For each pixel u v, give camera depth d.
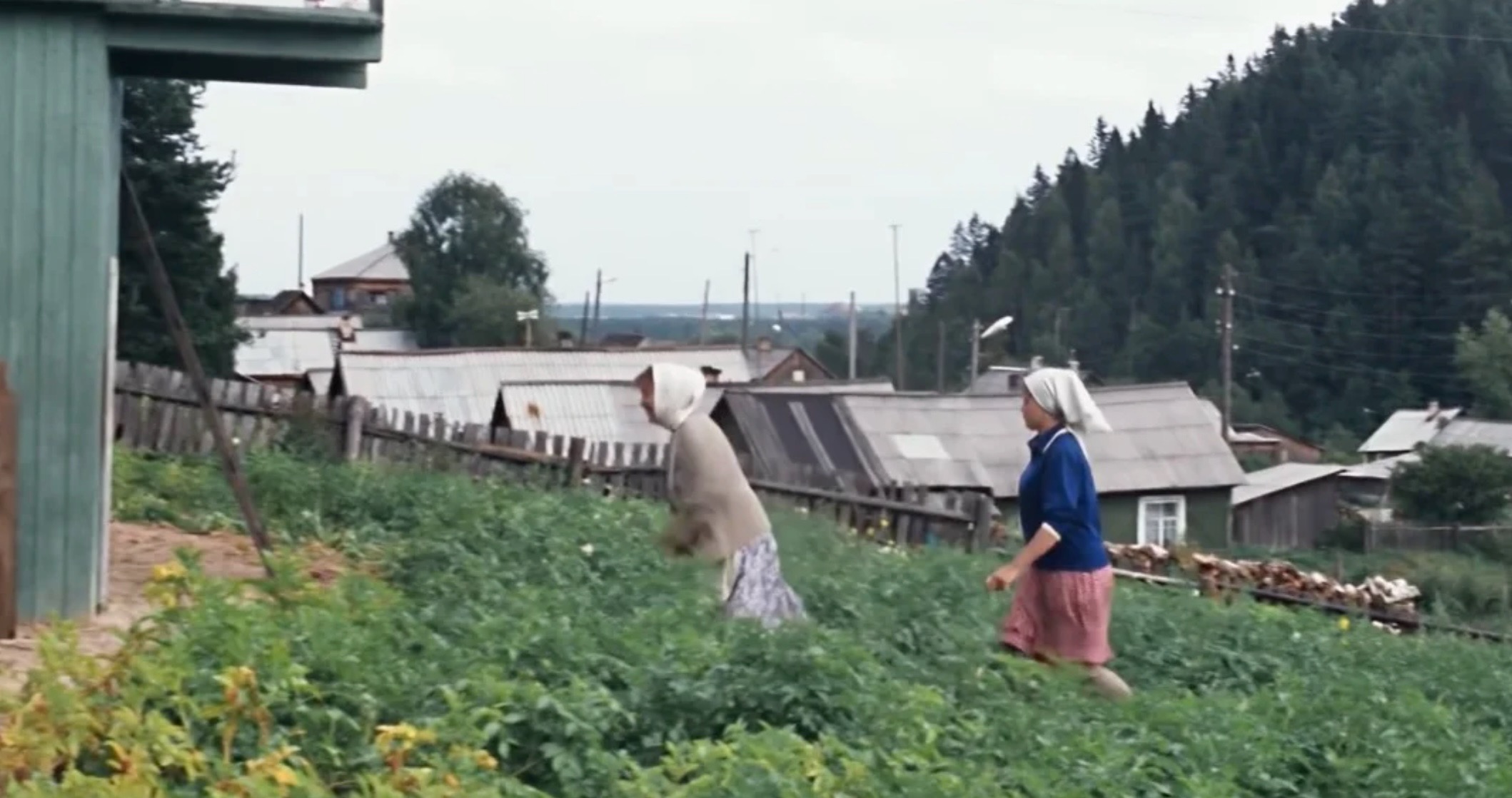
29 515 10.85
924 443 40.66
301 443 21.30
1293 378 83.56
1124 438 44.72
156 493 16.03
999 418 42.00
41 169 10.91
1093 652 11.02
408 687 7.86
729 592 11.02
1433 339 81.62
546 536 13.90
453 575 12.09
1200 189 97.94
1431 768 10.02
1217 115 99.62
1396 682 13.72
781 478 23.64
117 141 11.76
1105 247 95.69
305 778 6.44
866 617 11.97
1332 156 91.75
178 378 21.17
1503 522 54.47
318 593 9.12
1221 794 8.80
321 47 11.42
